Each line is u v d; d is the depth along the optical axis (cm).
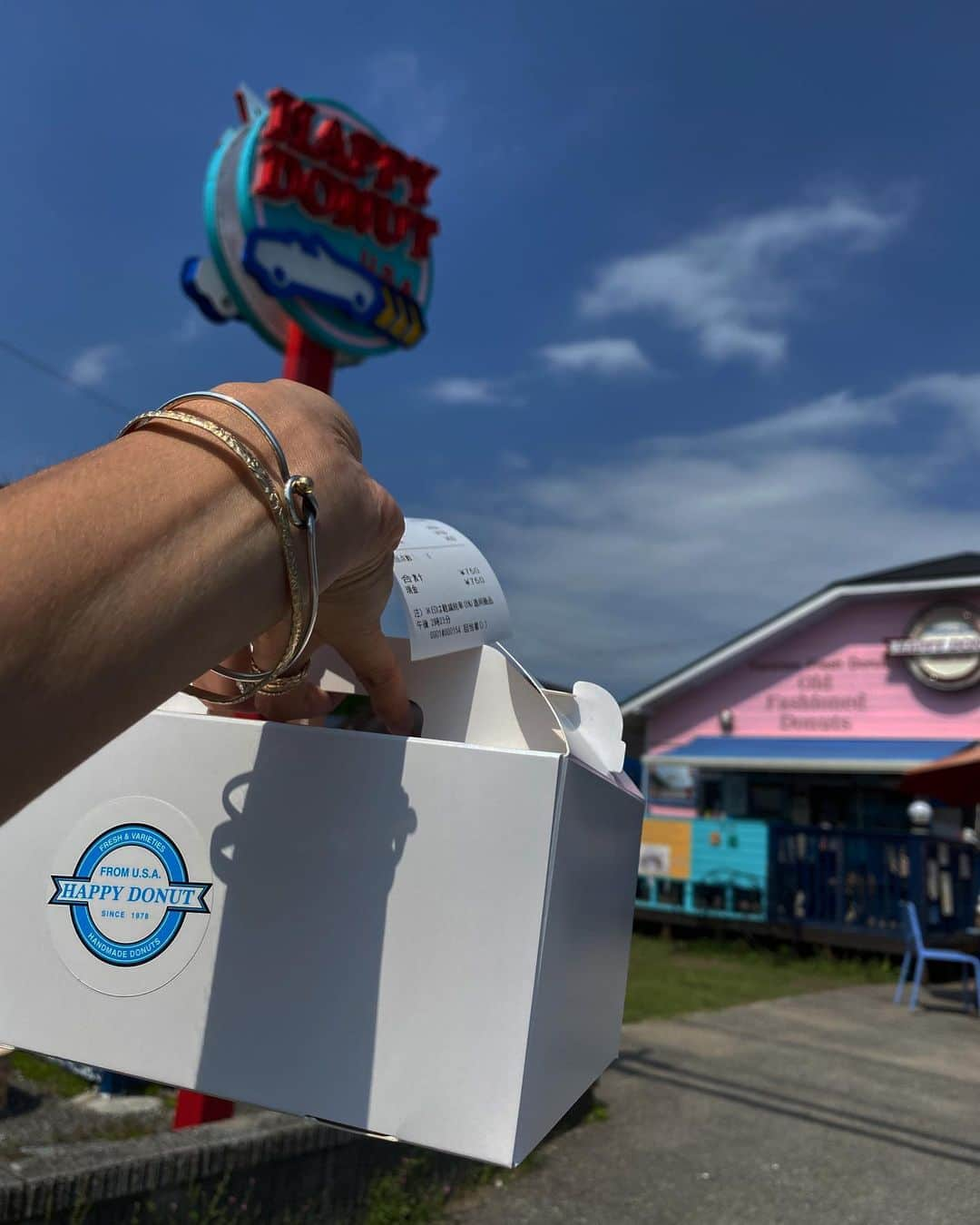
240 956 63
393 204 499
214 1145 288
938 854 1234
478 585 84
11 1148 337
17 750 33
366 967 61
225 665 66
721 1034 695
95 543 35
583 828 66
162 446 41
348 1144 330
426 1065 59
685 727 1784
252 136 447
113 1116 383
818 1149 453
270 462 44
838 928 1208
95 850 66
